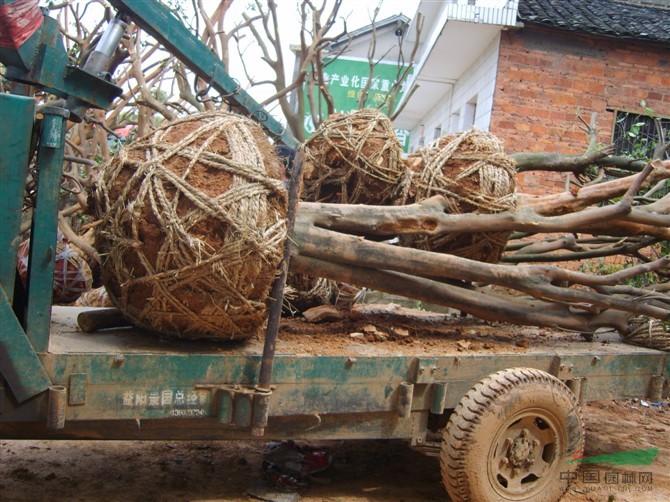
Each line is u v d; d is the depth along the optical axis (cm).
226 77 359
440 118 1298
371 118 416
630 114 949
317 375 303
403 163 416
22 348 244
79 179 508
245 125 300
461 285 426
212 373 282
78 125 643
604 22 947
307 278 409
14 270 245
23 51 254
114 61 376
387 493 363
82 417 258
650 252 623
